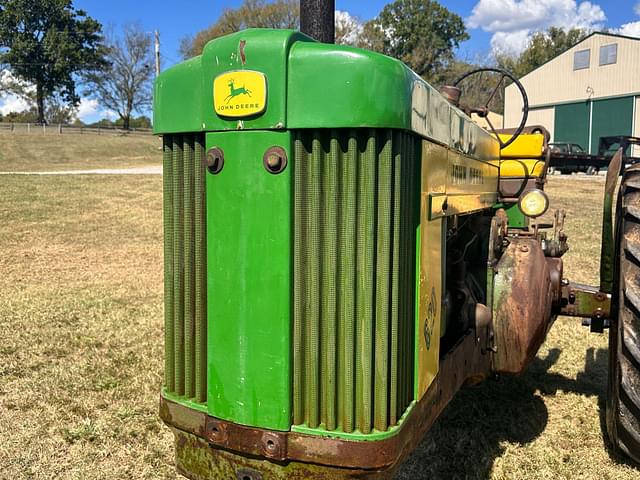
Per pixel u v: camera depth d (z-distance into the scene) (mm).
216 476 2002
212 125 1835
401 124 1752
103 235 10688
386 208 1782
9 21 60656
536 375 4176
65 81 62031
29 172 23875
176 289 2059
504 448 3162
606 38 31406
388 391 1877
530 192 3191
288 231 1779
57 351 4621
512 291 2865
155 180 19172
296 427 1860
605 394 3861
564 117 33531
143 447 3189
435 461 3031
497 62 58156
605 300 3082
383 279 1812
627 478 2881
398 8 50062
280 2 46438
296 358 1835
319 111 1708
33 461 3033
